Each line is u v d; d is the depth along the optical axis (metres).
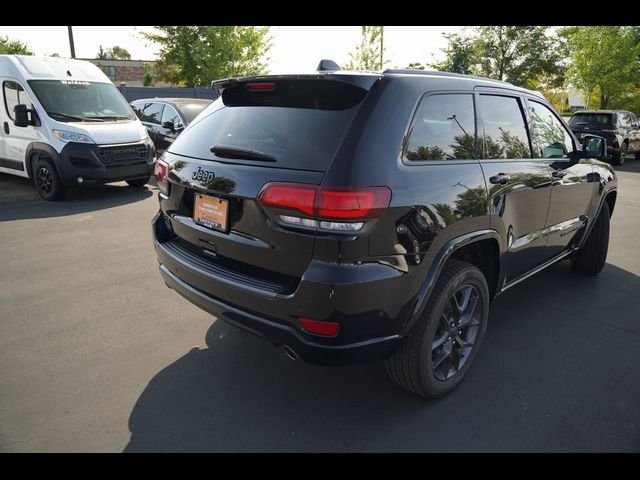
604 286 4.57
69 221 6.60
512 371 3.09
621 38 22.69
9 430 2.46
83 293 4.18
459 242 2.57
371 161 2.17
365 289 2.14
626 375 3.05
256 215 2.32
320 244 2.12
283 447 2.39
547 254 3.86
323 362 2.25
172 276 2.91
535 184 3.33
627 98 26.20
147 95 20.34
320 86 2.46
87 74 8.91
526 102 3.48
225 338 3.45
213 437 2.45
